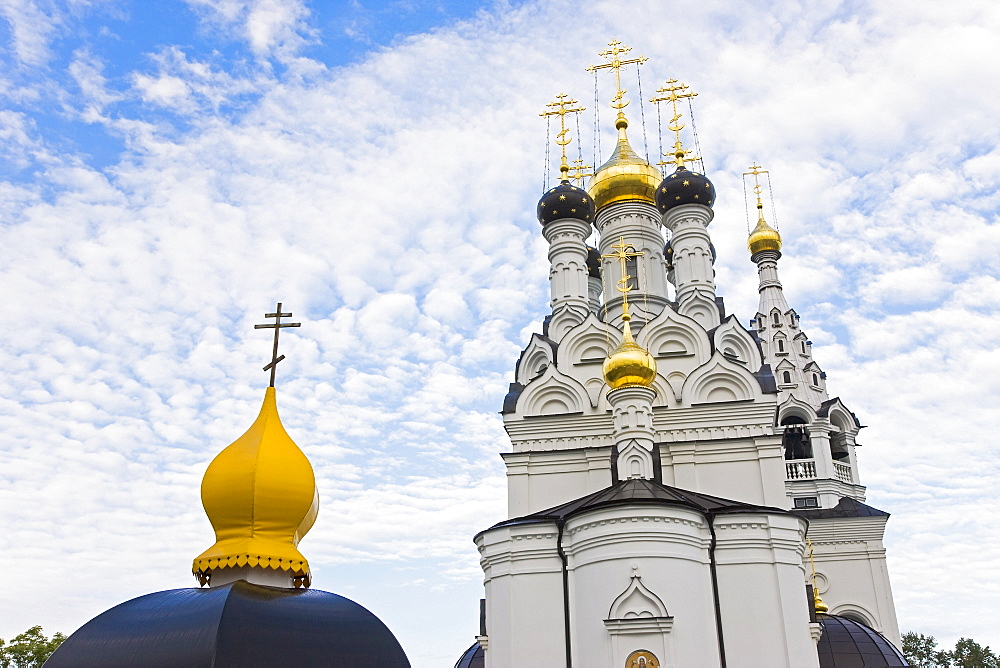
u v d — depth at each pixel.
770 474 32.81
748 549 27.89
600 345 37.16
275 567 11.50
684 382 34.62
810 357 51.28
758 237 56.25
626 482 29.66
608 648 25.83
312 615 10.84
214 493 11.95
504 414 35.31
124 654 10.03
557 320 40.50
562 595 28.23
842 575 43.97
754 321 54.19
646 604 25.80
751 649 26.78
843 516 44.88
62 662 10.30
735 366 34.38
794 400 48.72
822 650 33.03
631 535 26.69
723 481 33.00
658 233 45.00
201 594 10.83
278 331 13.44
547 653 27.64
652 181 45.03
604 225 45.09
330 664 10.28
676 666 25.28
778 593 27.42
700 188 41.81
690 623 26.11
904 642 69.06
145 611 10.77
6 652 45.84
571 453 34.47
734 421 33.69
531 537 29.19
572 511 28.75
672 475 33.28
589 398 35.16
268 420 12.56
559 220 42.59
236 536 11.83
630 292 42.09
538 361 38.94
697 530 27.66
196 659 9.62
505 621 28.39
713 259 43.31
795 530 28.52
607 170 45.44
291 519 12.00
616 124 49.00
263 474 11.88
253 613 10.40
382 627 11.38
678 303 39.75
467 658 38.12
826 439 47.78
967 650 67.69
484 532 30.16
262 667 9.82
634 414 31.44
